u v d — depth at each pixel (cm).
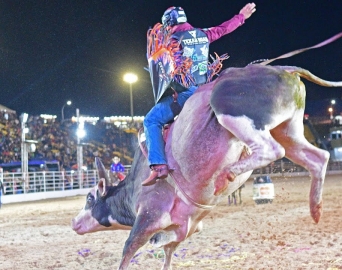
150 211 473
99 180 569
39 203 2547
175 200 470
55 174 3341
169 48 477
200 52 487
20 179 2991
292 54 473
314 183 461
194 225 491
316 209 466
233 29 507
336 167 4753
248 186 3008
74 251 919
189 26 491
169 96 480
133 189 520
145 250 855
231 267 696
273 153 402
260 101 409
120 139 4850
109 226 573
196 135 443
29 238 1154
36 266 779
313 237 945
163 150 469
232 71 435
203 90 451
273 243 897
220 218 1373
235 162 412
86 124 4738
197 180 450
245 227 1152
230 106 409
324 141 5938
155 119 479
